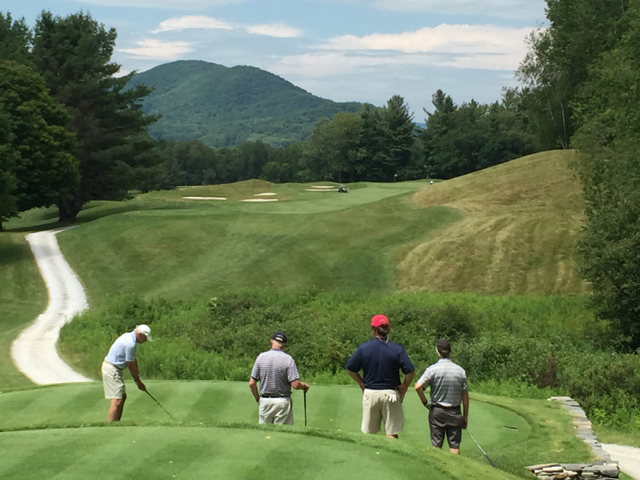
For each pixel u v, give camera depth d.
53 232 59.56
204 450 7.50
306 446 7.74
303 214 56.97
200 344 29.56
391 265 44.84
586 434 11.87
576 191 54.69
